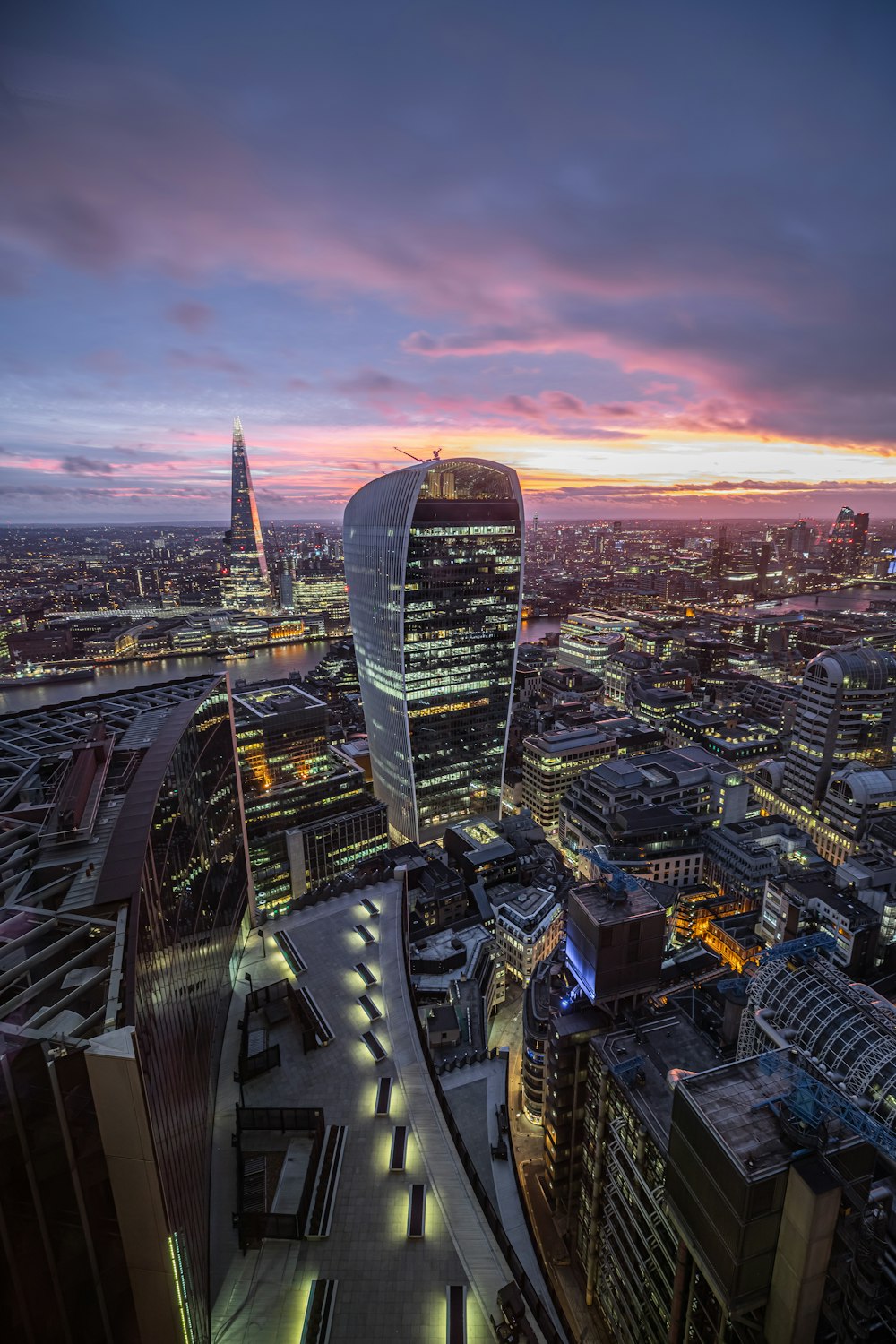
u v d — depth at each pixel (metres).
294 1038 93.94
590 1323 115.31
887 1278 68.75
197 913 84.62
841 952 185.00
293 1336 58.25
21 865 59.41
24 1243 40.50
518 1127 150.62
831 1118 60.97
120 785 73.00
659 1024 114.88
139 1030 45.28
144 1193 43.78
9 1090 38.75
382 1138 78.06
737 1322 65.50
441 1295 61.03
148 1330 47.31
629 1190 98.75
